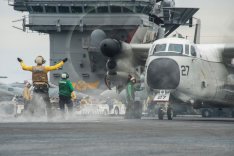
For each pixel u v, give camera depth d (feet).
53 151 70.59
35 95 180.65
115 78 272.51
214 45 258.57
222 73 257.96
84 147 76.79
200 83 239.09
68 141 86.33
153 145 81.56
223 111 394.32
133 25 419.13
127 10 497.05
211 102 260.42
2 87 386.93
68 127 124.98
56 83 532.32
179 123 165.78
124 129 120.16
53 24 560.61
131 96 248.11
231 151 73.72
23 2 564.30
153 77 223.92
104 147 77.15
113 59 269.44
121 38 285.02
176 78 223.10
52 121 167.12
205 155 68.49
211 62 249.55
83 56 438.81
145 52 271.69
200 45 258.37
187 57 229.86
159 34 311.68
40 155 65.82
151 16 525.34
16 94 387.34
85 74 294.46
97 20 509.35
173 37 238.89
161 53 227.81
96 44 281.54
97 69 290.56
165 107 223.92
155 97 225.56
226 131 118.01
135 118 253.44
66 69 528.22
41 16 562.66
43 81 179.83
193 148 77.71
